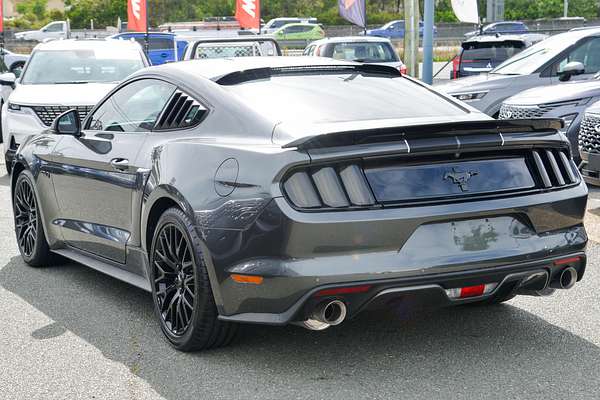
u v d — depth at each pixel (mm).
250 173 4383
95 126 6184
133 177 5375
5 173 12633
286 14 84250
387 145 4305
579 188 4859
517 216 4582
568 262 4738
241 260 4363
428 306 4441
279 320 4301
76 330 5359
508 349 4848
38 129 11695
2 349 5031
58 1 96625
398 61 19953
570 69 12477
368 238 4230
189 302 4805
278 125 4625
